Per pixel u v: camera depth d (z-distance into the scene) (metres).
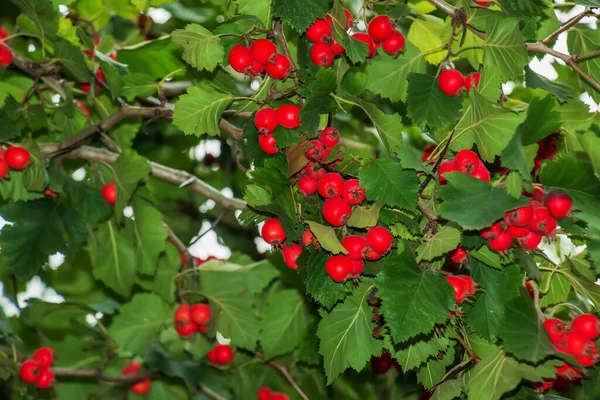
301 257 0.88
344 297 0.88
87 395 1.26
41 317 1.20
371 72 0.98
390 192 0.87
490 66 0.93
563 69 1.11
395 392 1.20
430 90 0.93
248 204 0.87
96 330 1.21
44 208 1.07
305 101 0.92
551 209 0.86
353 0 1.24
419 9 1.02
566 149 0.96
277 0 0.91
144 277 1.17
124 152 1.07
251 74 0.92
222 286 1.15
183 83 1.15
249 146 0.92
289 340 1.16
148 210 1.10
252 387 1.23
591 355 0.88
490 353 0.91
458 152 0.89
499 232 0.86
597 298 0.91
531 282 0.91
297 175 0.89
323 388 1.24
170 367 1.16
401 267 0.86
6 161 1.02
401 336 0.85
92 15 1.20
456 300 0.88
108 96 1.12
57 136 1.12
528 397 0.92
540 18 1.00
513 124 0.88
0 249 1.05
